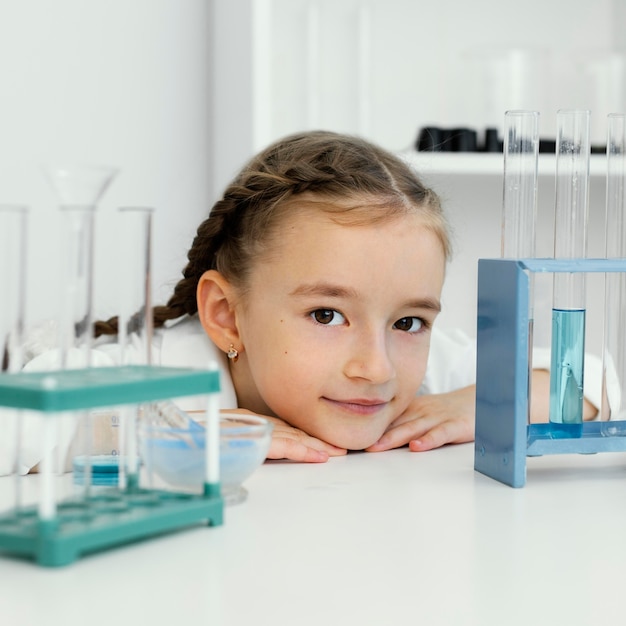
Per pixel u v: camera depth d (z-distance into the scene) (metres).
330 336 1.14
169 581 0.64
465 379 1.62
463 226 2.21
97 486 0.90
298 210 1.14
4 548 0.69
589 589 0.65
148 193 2.11
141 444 0.84
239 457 0.85
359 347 1.14
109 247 2.09
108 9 2.07
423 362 1.21
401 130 2.17
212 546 0.73
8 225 0.74
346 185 1.13
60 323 0.77
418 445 1.17
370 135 2.11
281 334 1.15
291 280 1.14
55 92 2.05
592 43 2.25
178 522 0.75
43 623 0.57
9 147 2.03
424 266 1.15
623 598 0.63
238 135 1.96
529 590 0.64
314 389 1.15
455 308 2.24
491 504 0.88
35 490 0.92
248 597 0.62
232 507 0.85
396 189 1.15
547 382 1.42
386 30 2.16
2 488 0.92
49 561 0.66
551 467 1.06
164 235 2.12
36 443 1.04
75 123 2.06
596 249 2.23
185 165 2.13
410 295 1.14
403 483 0.97
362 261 1.11
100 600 0.61
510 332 0.96
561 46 2.24
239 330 1.25
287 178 1.17
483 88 2.03
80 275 0.76
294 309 1.14
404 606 0.61
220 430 0.86
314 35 2.05
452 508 0.87
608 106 2.12
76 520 0.71
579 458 1.12
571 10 2.24
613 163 1.04
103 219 2.08
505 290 0.97
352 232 1.12
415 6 2.17
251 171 1.26
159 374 0.74
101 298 2.09
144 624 0.57
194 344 1.31
